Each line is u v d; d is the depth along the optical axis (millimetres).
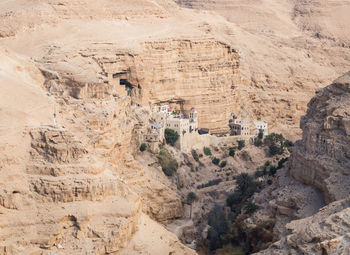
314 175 157000
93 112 168250
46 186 135250
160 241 143500
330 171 151250
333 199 144875
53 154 138875
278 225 152875
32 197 134625
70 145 139750
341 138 154625
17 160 137750
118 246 134875
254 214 162875
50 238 130125
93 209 136375
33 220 131750
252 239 158125
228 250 159250
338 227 112875
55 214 133000
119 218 137250
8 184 134125
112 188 140875
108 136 169500
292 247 116688
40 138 141000
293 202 155625
